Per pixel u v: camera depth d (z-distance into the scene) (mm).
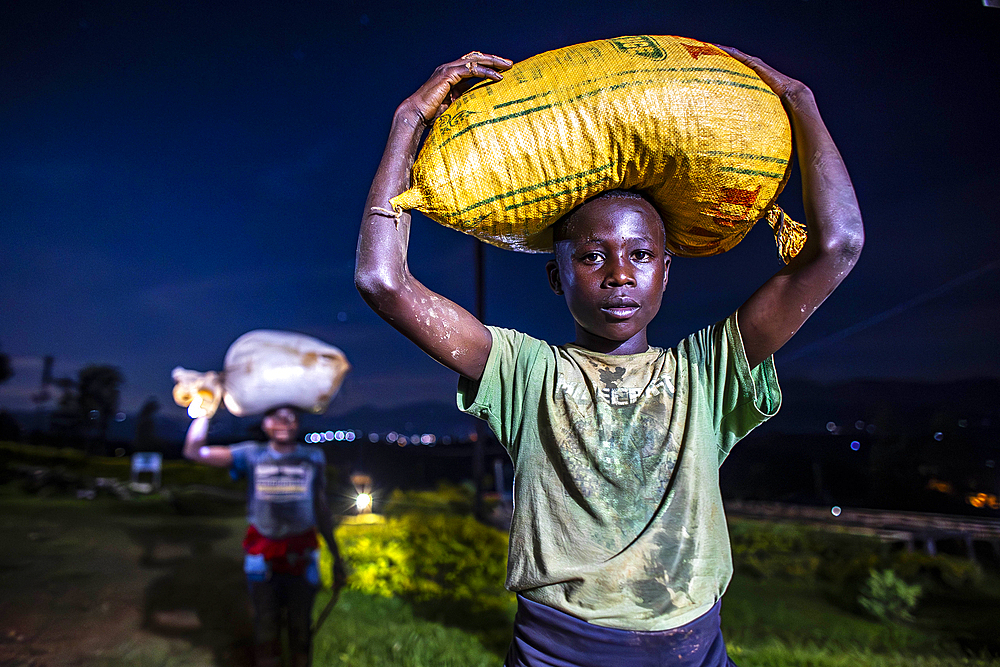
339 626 5352
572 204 1534
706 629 1457
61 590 6586
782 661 4887
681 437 1542
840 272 1445
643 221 1544
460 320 1566
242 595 6508
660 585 1442
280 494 4027
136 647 5016
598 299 1526
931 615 6324
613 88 1448
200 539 9594
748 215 1615
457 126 1482
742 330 1529
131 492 14562
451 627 5523
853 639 5590
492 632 5410
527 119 1461
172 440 20828
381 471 17859
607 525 1491
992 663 5031
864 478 12375
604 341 1662
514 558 1554
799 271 1477
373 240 1487
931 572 7434
